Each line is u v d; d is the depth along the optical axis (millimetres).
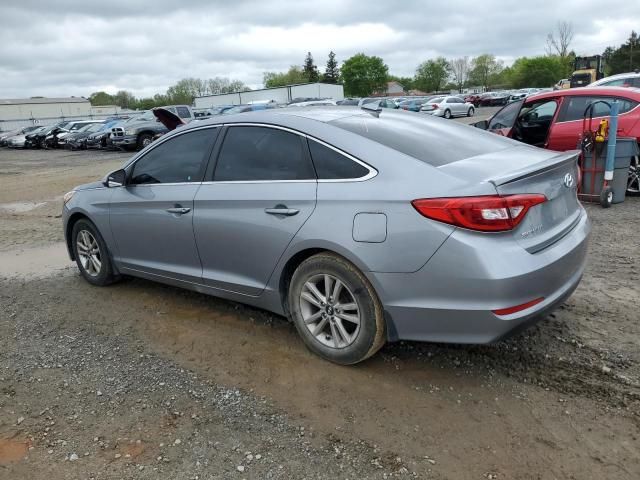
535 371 3295
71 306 4727
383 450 2674
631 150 7336
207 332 4051
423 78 127000
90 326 4281
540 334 3732
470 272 2752
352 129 3402
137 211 4383
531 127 8641
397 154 3113
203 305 4559
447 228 2803
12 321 4469
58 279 5539
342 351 3348
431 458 2602
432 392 3133
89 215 4875
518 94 60438
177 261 4219
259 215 3502
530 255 2838
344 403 3068
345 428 2855
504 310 2773
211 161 3922
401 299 2992
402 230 2908
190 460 2660
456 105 40000
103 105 118625
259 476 2539
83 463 2666
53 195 12195
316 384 3270
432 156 3166
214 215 3766
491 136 3873
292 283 3484
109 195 4695
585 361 3367
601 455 2566
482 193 2760
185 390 3277
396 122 3719
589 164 7375
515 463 2541
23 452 2764
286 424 2910
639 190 7844
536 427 2787
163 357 3707
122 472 2592
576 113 7953
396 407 3008
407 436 2766
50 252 6719
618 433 2711
